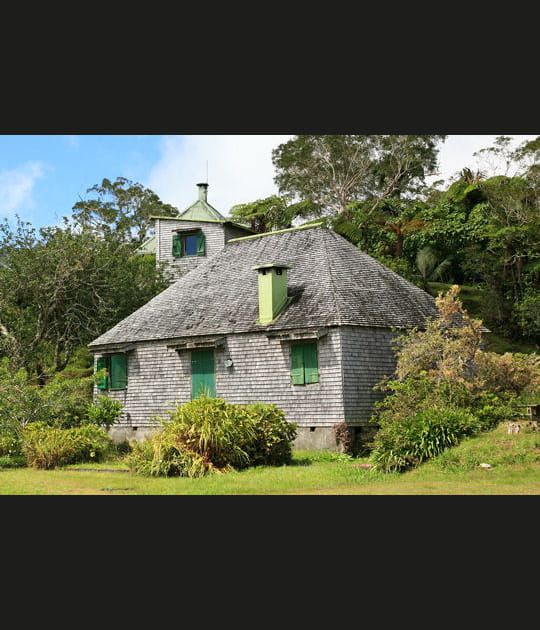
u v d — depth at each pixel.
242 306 23.53
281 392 21.39
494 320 37.03
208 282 26.19
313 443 20.45
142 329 25.58
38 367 32.16
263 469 16.02
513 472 13.29
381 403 19.33
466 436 15.39
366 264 24.41
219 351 23.02
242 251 26.83
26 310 31.73
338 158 48.81
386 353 21.53
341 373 20.11
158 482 14.66
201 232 35.72
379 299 22.53
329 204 49.94
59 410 21.66
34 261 31.16
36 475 16.44
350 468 15.69
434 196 48.94
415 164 48.72
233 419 16.61
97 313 32.12
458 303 19.34
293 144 49.34
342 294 21.72
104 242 34.28
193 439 16.11
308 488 13.11
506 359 19.05
